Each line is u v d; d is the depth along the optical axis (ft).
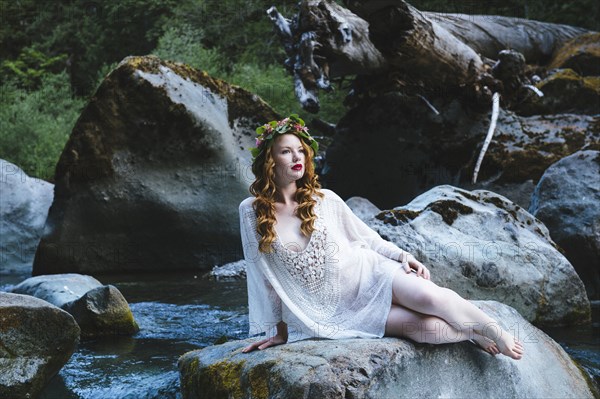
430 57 28.40
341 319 11.51
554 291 18.38
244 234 11.96
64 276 20.97
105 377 14.51
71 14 59.88
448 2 47.37
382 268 11.62
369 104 32.58
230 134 30.32
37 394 13.17
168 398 13.32
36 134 45.96
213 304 21.08
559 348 13.21
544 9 47.11
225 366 10.98
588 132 30.27
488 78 30.32
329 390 9.60
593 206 21.50
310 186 12.07
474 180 28.71
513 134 30.42
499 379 11.48
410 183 31.65
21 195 32.76
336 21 27.48
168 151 29.19
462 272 17.74
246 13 53.26
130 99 28.86
